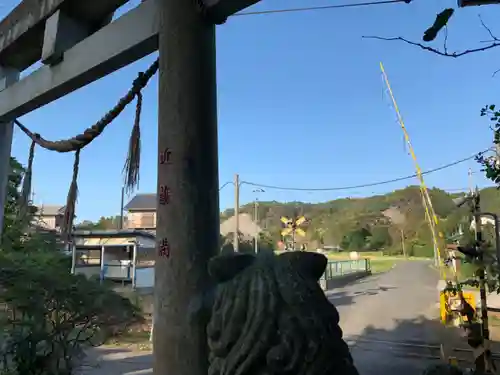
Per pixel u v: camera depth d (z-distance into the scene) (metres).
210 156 2.99
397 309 16.19
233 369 1.00
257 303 1.04
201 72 3.02
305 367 0.96
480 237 7.53
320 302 1.08
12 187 10.89
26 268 6.66
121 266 19.84
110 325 7.64
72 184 4.70
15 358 6.32
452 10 3.00
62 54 4.46
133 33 3.61
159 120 3.05
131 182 4.19
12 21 5.32
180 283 2.75
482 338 7.54
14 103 5.23
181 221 2.83
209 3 3.00
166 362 2.65
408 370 8.89
